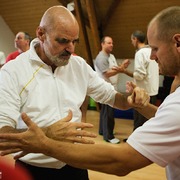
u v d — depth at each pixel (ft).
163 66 3.06
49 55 4.23
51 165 4.40
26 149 2.84
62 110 4.48
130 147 2.79
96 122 16.72
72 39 4.10
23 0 18.83
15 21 21.50
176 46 2.88
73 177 4.65
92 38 19.36
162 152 2.73
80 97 4.76
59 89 4.49
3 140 2.83
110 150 2.80
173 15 2.88
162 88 16.08
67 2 17.69
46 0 18.01
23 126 4.01
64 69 4.62
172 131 2.68
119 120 17.06
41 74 4.38
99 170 2.86
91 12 16.76
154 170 10.00
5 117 3.83
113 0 16.49
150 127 2.78
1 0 19.76
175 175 3.06
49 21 4.08
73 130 3.27
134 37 12.03
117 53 20.86
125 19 17.52
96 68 12.60
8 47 22.88
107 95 5.06
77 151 2.82
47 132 3.22
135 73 11.59
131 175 9.70
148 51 11.50
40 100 4.28
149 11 16.21
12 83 4.12
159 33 2.94
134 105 4.47
